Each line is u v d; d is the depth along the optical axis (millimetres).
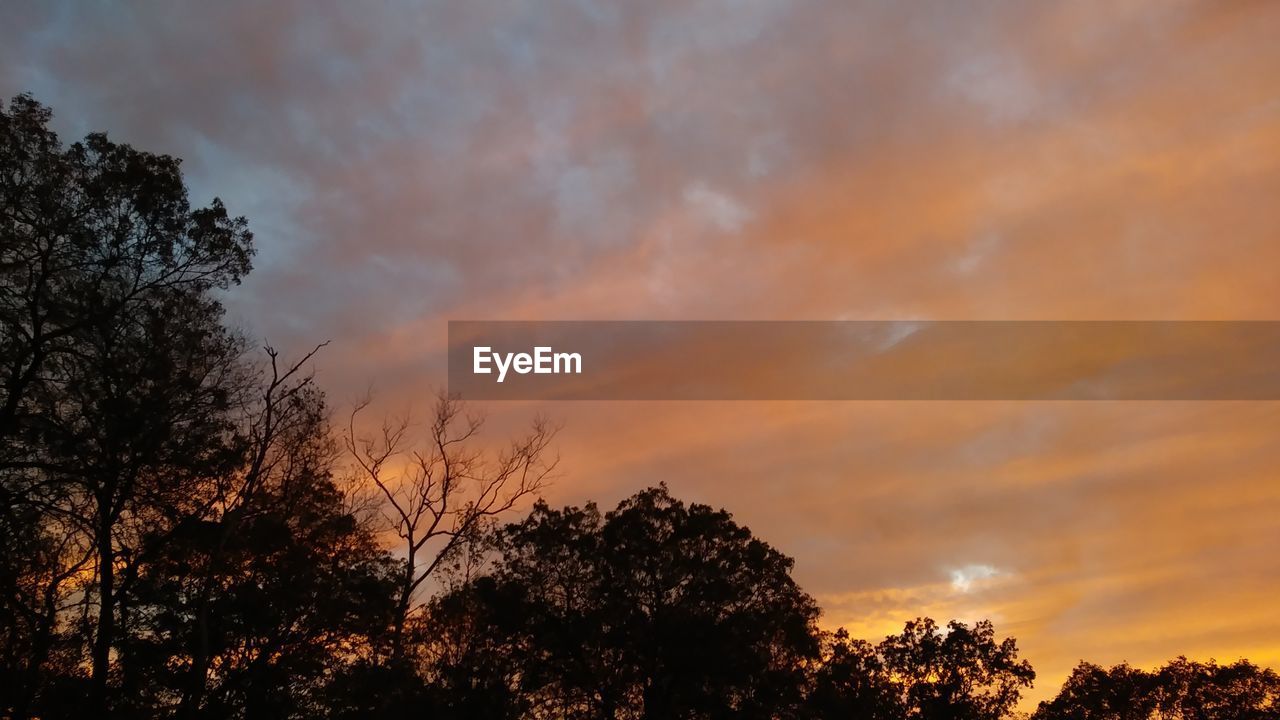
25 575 21750
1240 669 53031
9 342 21922
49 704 21578
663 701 33719
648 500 36781
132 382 23859
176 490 25016
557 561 35531
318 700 25750
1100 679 57094
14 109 22250
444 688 29109
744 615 34625
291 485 26812
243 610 25062
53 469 21781
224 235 25922
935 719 45656
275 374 26234
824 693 38875
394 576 28750
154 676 24438
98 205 23719
